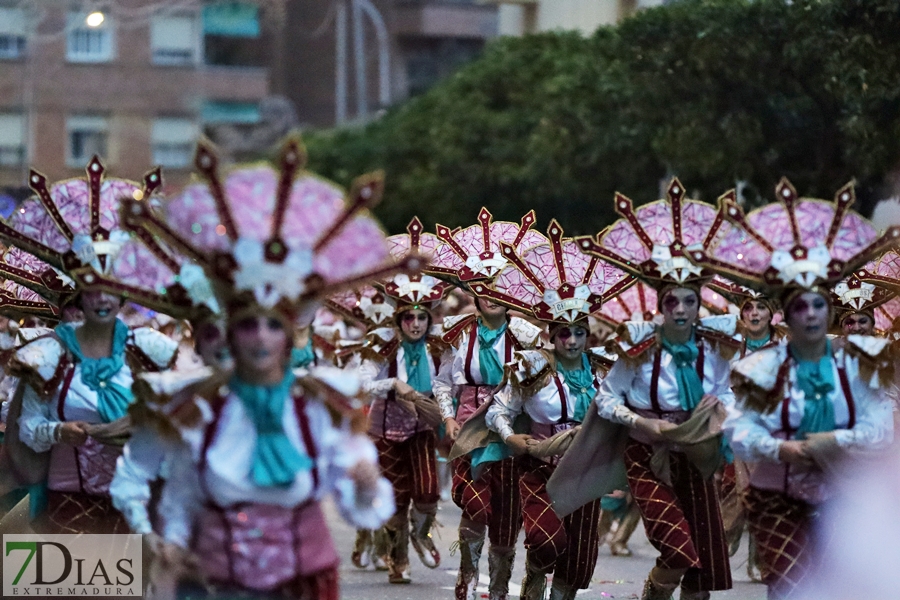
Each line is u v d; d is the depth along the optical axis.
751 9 28.20
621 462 15.35
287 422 10.26
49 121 87.12
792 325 12.81
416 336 19.84
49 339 13.88
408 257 10.48
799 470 12.90
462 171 52.44
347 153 67.00
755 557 19.89
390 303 21.56
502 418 16.47
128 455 10.59
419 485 19.98
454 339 19.95
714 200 32.25
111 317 13.77
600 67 35.09
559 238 17.30
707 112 30.19
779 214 13.09
